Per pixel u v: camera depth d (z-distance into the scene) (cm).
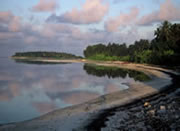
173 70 3719
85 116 1079
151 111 1018
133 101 1395
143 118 934
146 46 7994
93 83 2594
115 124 908
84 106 1319
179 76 2739
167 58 4984
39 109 1332
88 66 6975
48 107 1376
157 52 5797
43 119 1057
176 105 1103
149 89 1823
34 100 1623
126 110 1149
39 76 3669
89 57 14088
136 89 1878
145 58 6450
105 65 7550
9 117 1153
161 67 4712
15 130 901
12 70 5175
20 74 4094
